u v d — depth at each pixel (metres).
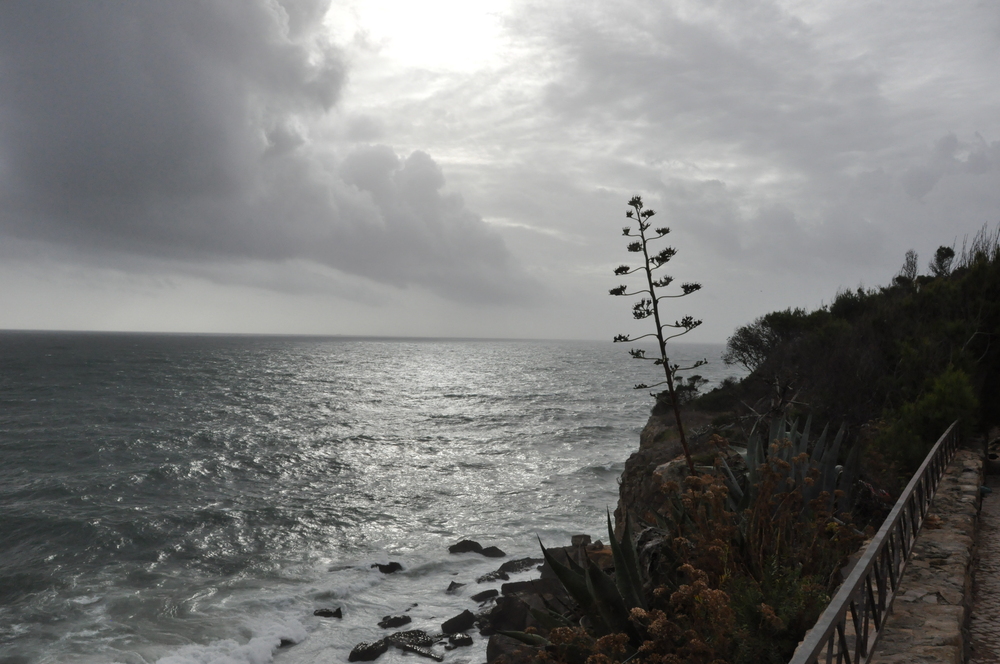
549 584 19.11
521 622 18.22
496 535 30.12
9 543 29.09
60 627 20.28
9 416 69.56
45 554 27.67
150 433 59.41
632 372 167.25
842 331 17.53
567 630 5.48
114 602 22.30
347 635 19.83
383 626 20.41
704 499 6.08
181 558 27.25
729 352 25.84
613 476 42.38
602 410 84.06
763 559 5.51
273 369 156.00
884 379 14.92
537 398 100.06
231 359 192.25
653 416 29.84
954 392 11.31
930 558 5.62
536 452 52.38
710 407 25.77
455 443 57.28
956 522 6.78
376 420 72.50
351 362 198.62
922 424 11.29
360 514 33.94
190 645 19.00
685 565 5.00
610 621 5.70
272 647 18.95
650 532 7.86
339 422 70.31
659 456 18.67
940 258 26.89
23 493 38.28
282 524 32.09
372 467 46.56
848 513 6.92
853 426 14.32
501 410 83.44
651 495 15.09
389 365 189.00
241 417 72.12
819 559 5.59
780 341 23.66
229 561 26.80
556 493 38.03
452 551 27.53
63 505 35.53
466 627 19.88
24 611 21.48
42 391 92.94
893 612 4.54
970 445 11.19
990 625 4.89
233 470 45.22
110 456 49.47
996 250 17.34
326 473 44.53
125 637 19.59
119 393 93.00
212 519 32.78
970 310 15.77
